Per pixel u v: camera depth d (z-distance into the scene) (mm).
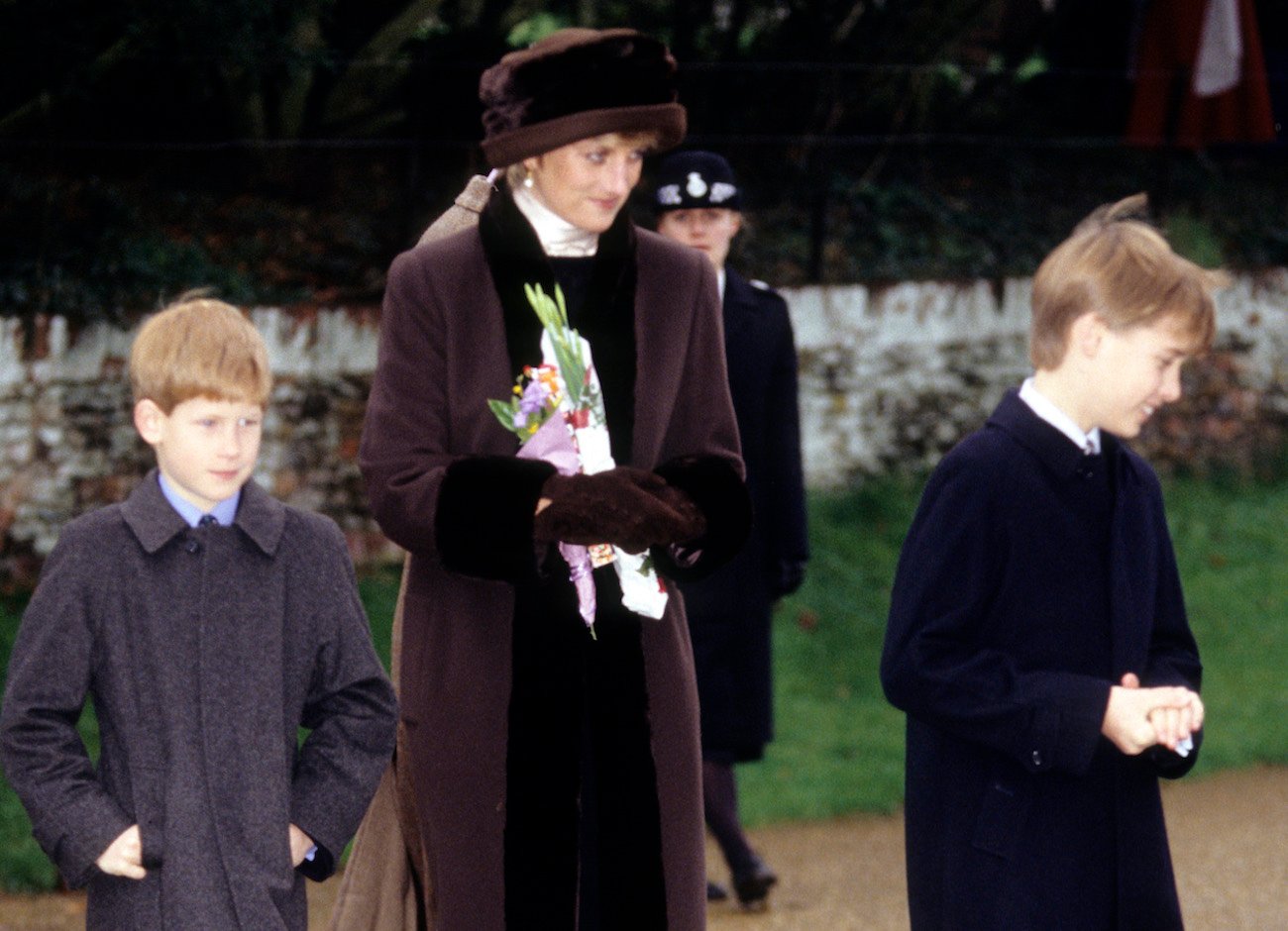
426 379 8344
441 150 26422
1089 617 8133
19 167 23250
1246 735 18688
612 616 8359
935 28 28938
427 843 8477
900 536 23266
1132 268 7949
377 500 8180
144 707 7496
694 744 8609
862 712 18953
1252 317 27703
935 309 25172
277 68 23641
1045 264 8328
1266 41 33500
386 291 8586
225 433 7566
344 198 25344
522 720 8219
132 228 22594
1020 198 30141
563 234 8484
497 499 7859
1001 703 7863
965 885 8086
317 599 7859
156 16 21484
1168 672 8414
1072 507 8164
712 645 13305
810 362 24547
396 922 8812
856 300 24734
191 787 7445
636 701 8336
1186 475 26750
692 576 8383
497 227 8414
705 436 8750
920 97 29844
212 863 7418
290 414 21328
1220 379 27453
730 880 13875
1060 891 8008
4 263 21172
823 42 28469
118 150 24672
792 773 17250
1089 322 8016
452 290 8359
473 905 8305
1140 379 7992
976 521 8078
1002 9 32094
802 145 28984
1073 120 33062
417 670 8461
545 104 8086
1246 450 27469
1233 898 14352
